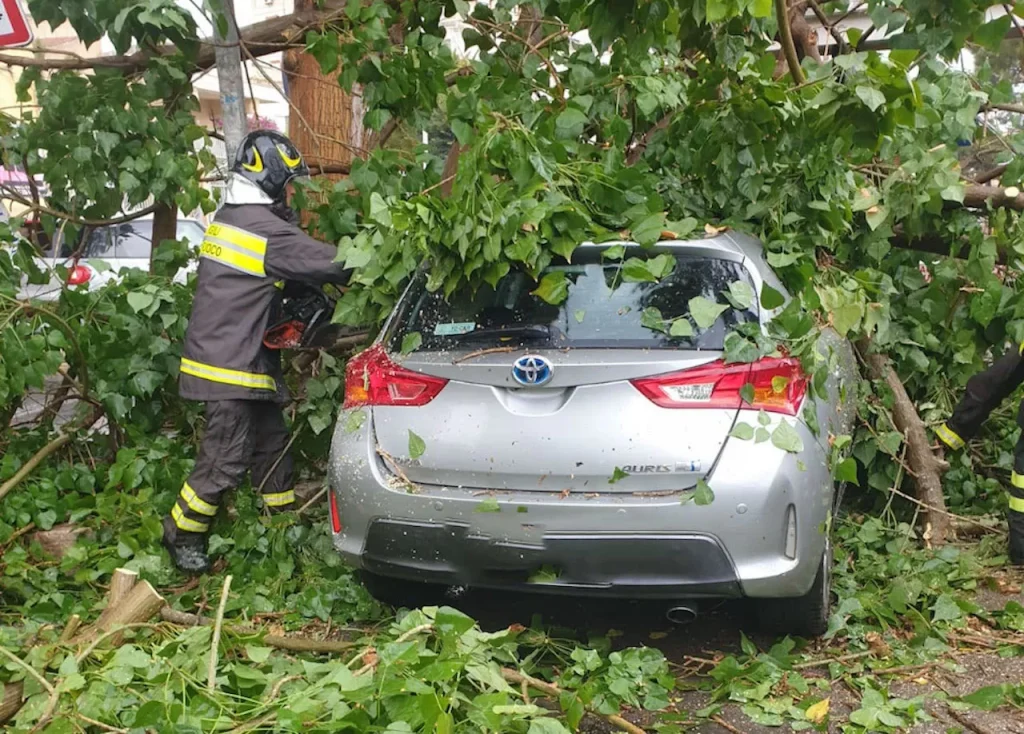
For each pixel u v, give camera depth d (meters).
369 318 4.34
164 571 4.44
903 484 5.08
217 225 4.44
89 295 5.02
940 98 4.85
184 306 4.94
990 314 4.67
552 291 3.50
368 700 2.48
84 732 2.57
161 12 4.68
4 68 6.35
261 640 3.02
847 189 4.51
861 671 3.47
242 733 2.46
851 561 4.53
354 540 3.61
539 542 3.27
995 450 5.51
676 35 4.13
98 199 5.34
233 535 4.48
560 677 3.25
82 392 5.07
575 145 4.29
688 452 3.21
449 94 5.00
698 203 4.49
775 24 4.46
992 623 3.90
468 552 3.37
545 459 3.29
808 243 4.32
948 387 5.38
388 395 3.60
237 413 4.44
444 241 3.61
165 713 2.46
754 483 3.18
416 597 4.12
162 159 5.25
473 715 2.41
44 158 5.41
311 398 4.91
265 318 4.45
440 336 3.63
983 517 5.06
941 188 4.56
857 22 6.72
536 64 5.36
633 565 3.23
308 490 5.20
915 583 4.00
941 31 3.57
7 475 4.73
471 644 2.74
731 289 3.41
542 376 3.30
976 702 3.10
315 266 4.33
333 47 5.06
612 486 3.26
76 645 3.01
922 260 5.26
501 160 3.87
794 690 3.33
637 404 3.26
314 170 6.08
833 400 3.89
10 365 4.55
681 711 3.19
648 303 3.47
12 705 2.71
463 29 5.58
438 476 3.45
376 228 4.08
